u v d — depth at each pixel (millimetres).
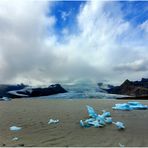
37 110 22766
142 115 17203
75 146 7277
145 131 10055
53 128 11070
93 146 7234
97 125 11461
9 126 11789
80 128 11016
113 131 10094
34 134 9508
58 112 20188
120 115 17188
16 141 8125
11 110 22969
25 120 14203
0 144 7602
